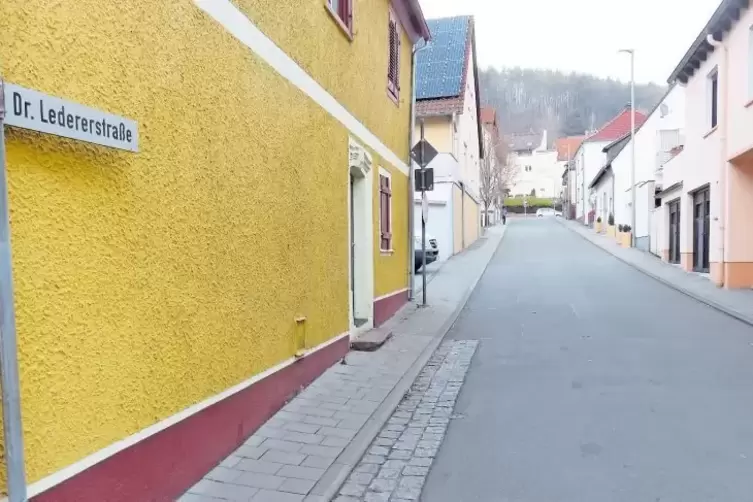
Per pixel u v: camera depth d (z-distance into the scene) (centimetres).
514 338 998
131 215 346
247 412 505
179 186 395
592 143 5672
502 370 785
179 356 397
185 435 406
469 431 557
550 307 1327
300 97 620
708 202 1814
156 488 371
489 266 2300
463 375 763
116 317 334
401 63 1245
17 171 268
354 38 837
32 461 276
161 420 378
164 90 377
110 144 315
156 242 370
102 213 321
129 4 341
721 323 1110
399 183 1236
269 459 467
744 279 1528
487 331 1066
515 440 530
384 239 1098
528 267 2258
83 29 304
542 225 5638
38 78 276
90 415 313
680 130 2673
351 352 837
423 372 775
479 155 3878
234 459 464
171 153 385
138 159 351
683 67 1805
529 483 442
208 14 432
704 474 450
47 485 284
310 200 654
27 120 261
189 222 408
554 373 761
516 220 7056
